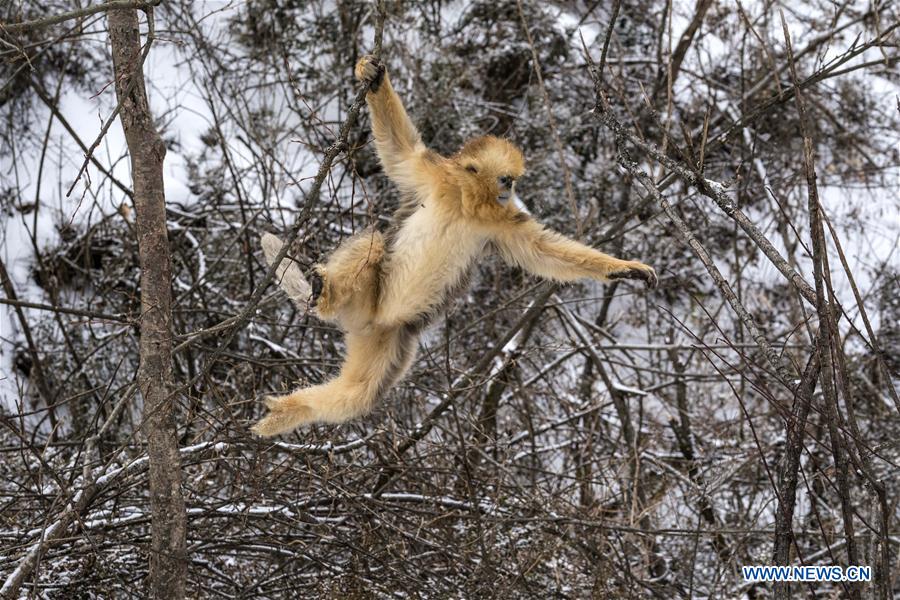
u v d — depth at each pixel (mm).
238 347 16000
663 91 20828
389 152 9195
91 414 14734
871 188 21406
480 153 8680
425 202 8992
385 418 13031
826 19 22328
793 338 18016
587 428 15375
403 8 20578
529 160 19109
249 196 17672
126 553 10656
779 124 21438
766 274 19953
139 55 8352
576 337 16359
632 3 22609
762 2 21516
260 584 10391
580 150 20859
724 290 6789
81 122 18453
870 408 15898
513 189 8875
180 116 18922
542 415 16328
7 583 8070
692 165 7387
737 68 21750
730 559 11969
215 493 11281
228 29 20203
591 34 22031
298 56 20438
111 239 17406
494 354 13117
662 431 16078
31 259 16953
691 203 20031
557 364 15148
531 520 10680
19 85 18234
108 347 16047
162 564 8391
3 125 18062
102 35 19391
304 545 10398
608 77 20875
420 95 18656
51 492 11195
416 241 8969
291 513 11047
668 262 20094
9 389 15445
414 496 11562
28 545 9383
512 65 21141
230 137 18969
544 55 21016
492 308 16953
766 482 15352
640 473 13922
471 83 20734
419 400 13758
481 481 11719
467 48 20953
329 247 15734
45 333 16094
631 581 11398
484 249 9219
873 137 22000
